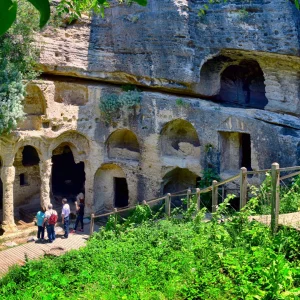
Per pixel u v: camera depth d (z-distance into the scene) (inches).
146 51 976.3
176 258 429.1
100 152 1090.1
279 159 837.8
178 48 933.8
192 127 1025.5
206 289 327.0
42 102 1001.5
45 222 880.3
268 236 396.5
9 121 890.7
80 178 1390.3
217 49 925.2
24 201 1182.3
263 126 861.8
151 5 948.0
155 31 952.3
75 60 1016.9
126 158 1103.0
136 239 589.0
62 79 1077.1
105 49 1029.2
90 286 428.5
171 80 968.3
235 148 959.0
